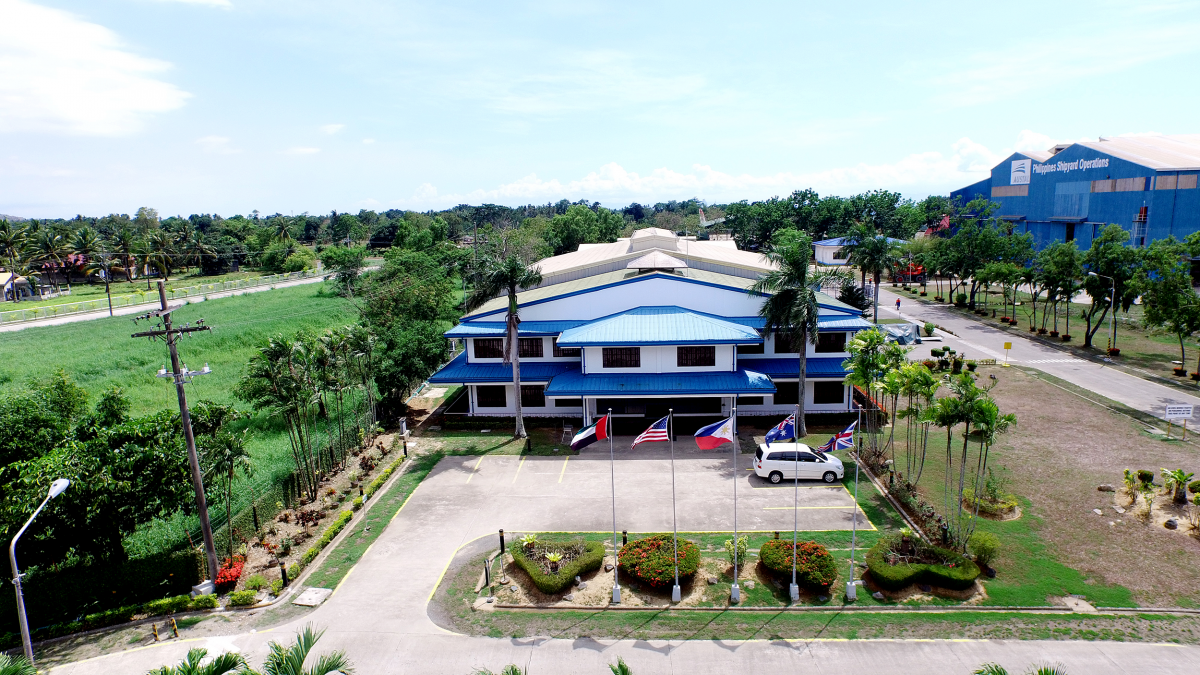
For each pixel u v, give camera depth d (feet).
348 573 92.89
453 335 154.61
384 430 154.20
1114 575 84.99
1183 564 86.69
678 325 145.79
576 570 86.43
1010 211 394.73
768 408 152.15
